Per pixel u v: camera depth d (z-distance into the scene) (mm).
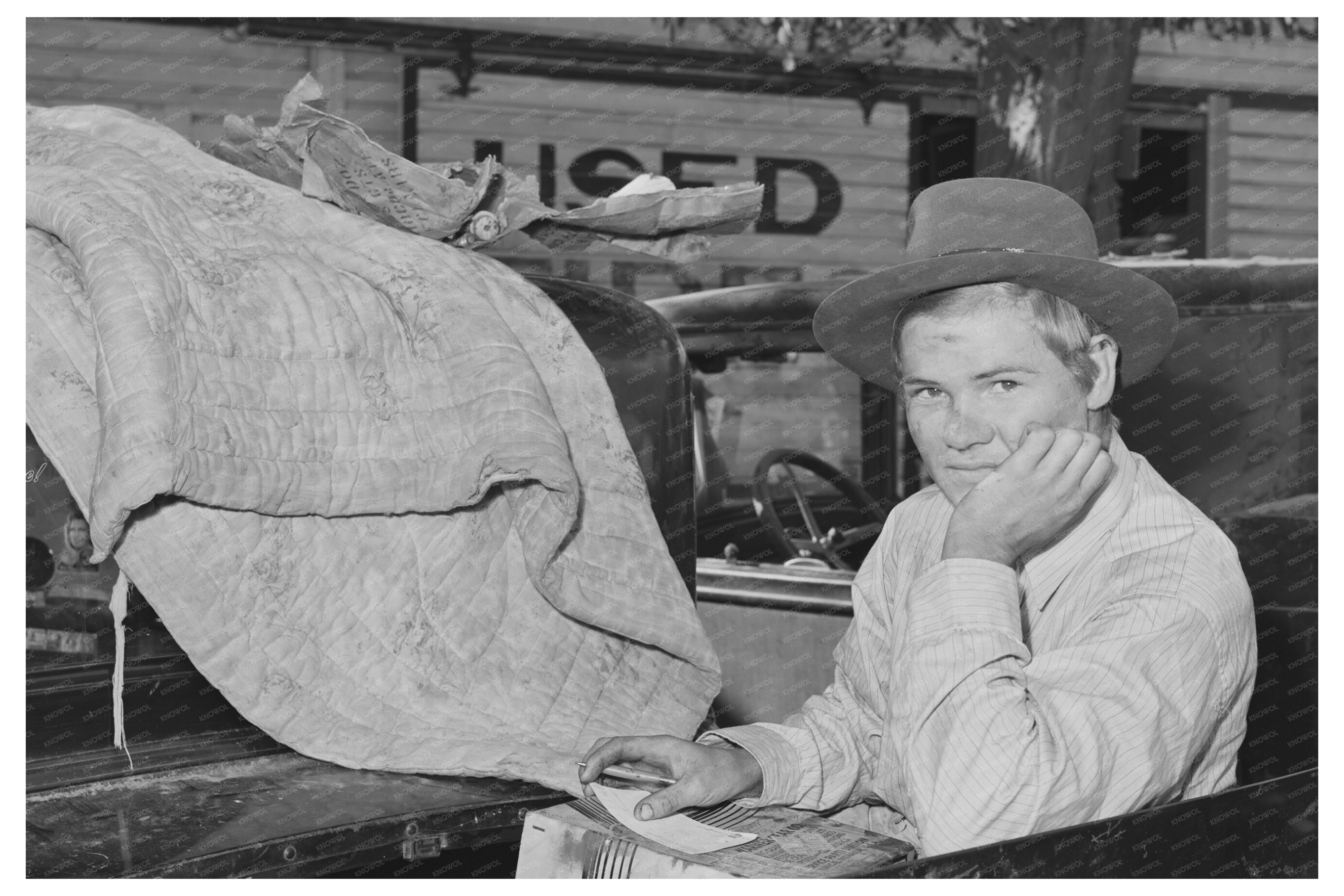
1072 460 1228
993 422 1297
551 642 1603
